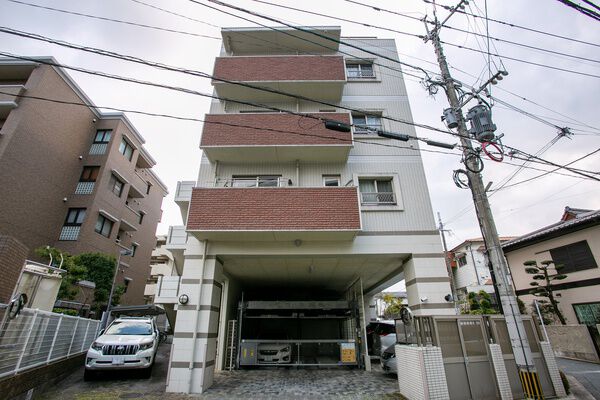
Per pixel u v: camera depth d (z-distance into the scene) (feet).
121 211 75.92
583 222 45.60
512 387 22.67
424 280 30.60
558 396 22.61
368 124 38.58
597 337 35.86
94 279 56.75
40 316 23.95
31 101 56.85
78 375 30.60
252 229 29.35
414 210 33.45
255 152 34.27
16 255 22.12
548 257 52.47
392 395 25.14
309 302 39.40
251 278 44.98
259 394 26.18
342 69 38.06
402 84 41.19
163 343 60.70
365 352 37.52
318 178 35.42
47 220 60.08
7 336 19.36
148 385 28.43
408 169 35.65
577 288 47.14
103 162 69.41
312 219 29.73
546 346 24.23
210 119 34.81
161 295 35.17
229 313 41.09
